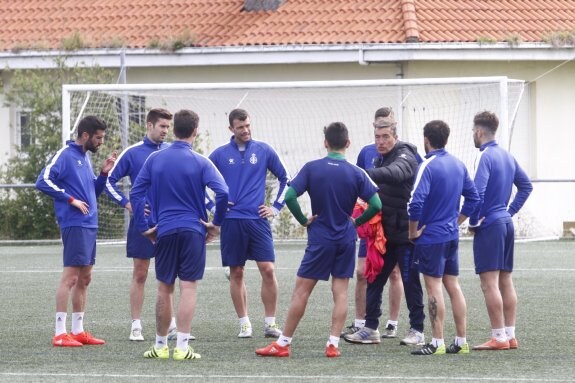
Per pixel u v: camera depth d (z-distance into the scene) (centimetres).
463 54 5103
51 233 5094
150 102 5084
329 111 5097
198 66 5428
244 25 5488
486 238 2231
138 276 2405
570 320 2616
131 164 2447
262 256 2439
